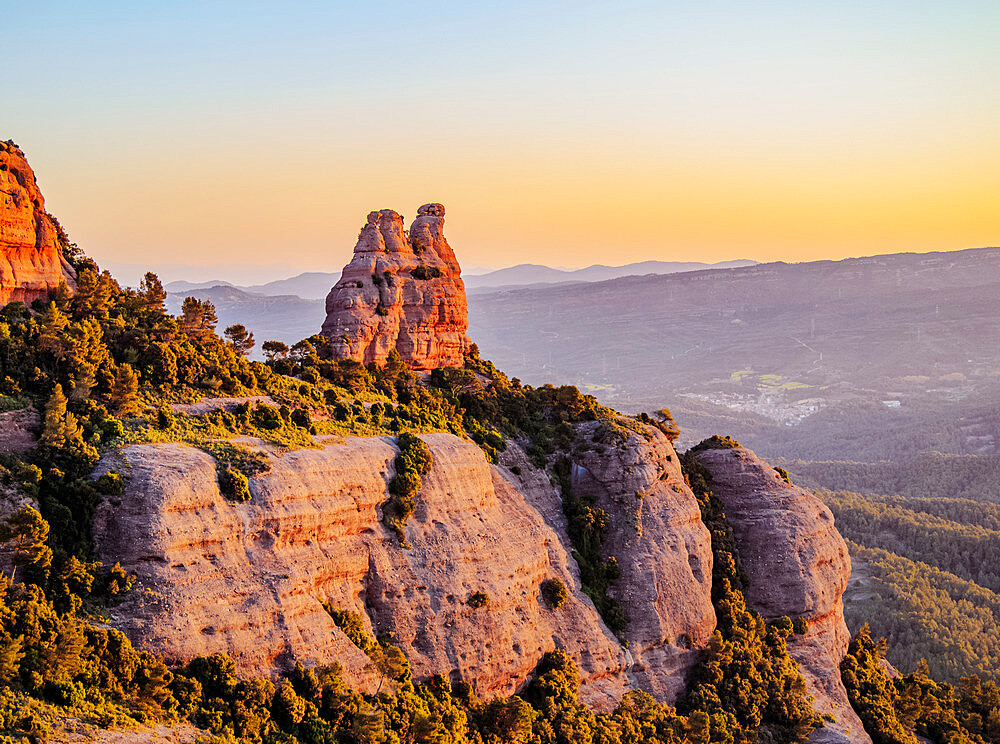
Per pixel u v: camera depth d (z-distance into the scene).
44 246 92.94
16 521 65.31
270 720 69.19
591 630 98.81
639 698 98.19
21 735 55.88
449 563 88.56
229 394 91.81
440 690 82.44
